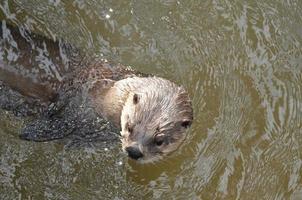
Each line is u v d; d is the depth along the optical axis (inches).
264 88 539.2
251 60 553.0
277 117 526.0
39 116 477.1
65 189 463.5
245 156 501.4
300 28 574.2
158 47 544.1
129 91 462.0
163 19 562.3
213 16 572.1
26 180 462.0
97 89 477.1
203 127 508.7
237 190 484.4
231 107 524.4
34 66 480.1
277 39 565.9
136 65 528.1
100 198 464.4
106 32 540.4
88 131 474.3
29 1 531.2
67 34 523.2
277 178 494.6
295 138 516.7
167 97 444.8
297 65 554.6
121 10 555.8
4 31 482.6
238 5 578.6
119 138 471.5
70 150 477.1
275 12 578.6
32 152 472.7
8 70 476.7
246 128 516.1
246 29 568.1
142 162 442.6
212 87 532.1
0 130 477.1
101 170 476.7
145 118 435.8
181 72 534.3
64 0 543.2
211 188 482.3
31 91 480.7
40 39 491.5
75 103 476.1
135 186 476.7
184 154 494.3
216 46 556.1
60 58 488.7
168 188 479.2
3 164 465.7
